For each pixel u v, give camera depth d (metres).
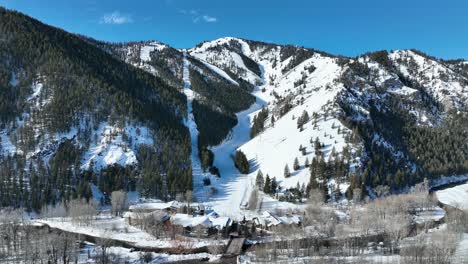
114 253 162.88
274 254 153.88
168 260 159.88
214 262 157.00
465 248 159.00
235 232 188.50
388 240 167.25
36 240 154.38
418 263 139.50
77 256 153.12
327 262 144.00
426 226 190.38
